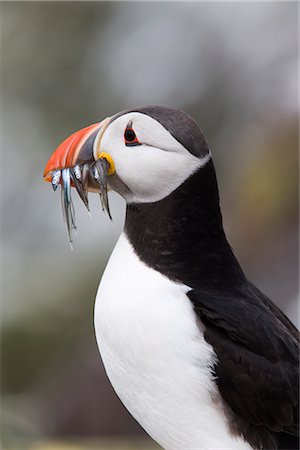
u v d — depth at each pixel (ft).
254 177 42.63
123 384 18.17
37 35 48.60
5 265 49.80
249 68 47.26
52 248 50.03
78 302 48.67
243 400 17.83
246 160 43.78
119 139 18.29
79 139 18.71
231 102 46.93
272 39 47.50
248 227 42.47
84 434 38.34
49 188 49.75
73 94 48.44
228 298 18.20
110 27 48.67
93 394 38.96
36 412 41.34
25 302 49.16
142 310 17.58
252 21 47.57
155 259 18.20
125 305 17.72
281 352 18.16
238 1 47.47
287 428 18.21
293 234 42.06
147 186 18.17
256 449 18.17
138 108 18.48
